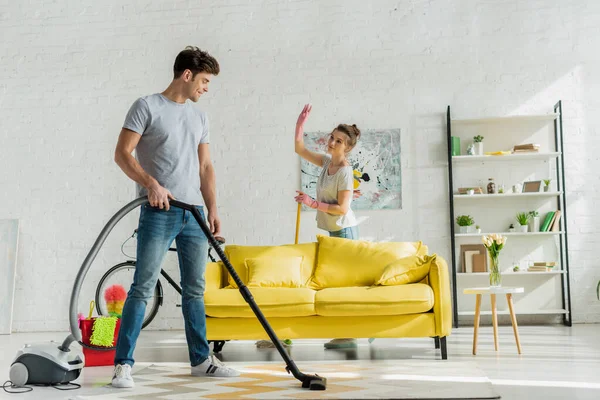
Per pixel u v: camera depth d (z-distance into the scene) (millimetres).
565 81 5848
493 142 5879
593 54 5844
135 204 2809
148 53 6227
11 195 6215
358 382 2941
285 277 4125
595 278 5688
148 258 2930
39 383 2996
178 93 3098
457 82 5926
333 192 4391
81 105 6242
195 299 3199
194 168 3113
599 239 5707
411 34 5996
